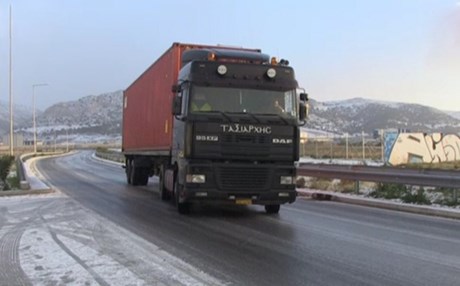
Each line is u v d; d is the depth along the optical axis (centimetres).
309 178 2278
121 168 4025
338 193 1800
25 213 1298
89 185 2272
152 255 806
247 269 722
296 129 1230
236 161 1198
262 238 967
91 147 14488
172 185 1436
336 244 913
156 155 1788
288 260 783
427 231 1064
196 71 1212
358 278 681
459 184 1436
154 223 1143
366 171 1816
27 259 778
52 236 970
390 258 802
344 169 1917
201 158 1187
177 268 722
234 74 1223
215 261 769
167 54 1594
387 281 668
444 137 3556
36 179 2444
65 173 3262
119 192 1936
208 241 931
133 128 2319
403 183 1617
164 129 1598
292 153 1224
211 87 1207
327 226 1122
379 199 1598
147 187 2219
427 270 727
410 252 848
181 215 1282
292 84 1251
